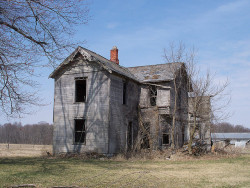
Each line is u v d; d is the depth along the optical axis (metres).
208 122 25.14
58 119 23.72
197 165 17.14
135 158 20.80
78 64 23.64
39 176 11.78
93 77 22.91
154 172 13.47
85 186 9.73
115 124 22.53
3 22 12.82
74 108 23.22
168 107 24.56
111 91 22.31
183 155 22.03
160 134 24.70
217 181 11.26
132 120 25.16
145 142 25.73
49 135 85.25
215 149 26.05
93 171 13.60
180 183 10.62
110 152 21.61
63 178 11.34
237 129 127.81
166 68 27.58
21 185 9.59
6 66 11.76
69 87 23.70
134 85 26.00
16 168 14.44
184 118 28.58
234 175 12.99
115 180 10.98
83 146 22.34
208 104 24.44
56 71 23.94
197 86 23.58
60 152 23.11
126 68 29.78
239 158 22.50
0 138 88.75
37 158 21.02
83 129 25.48
